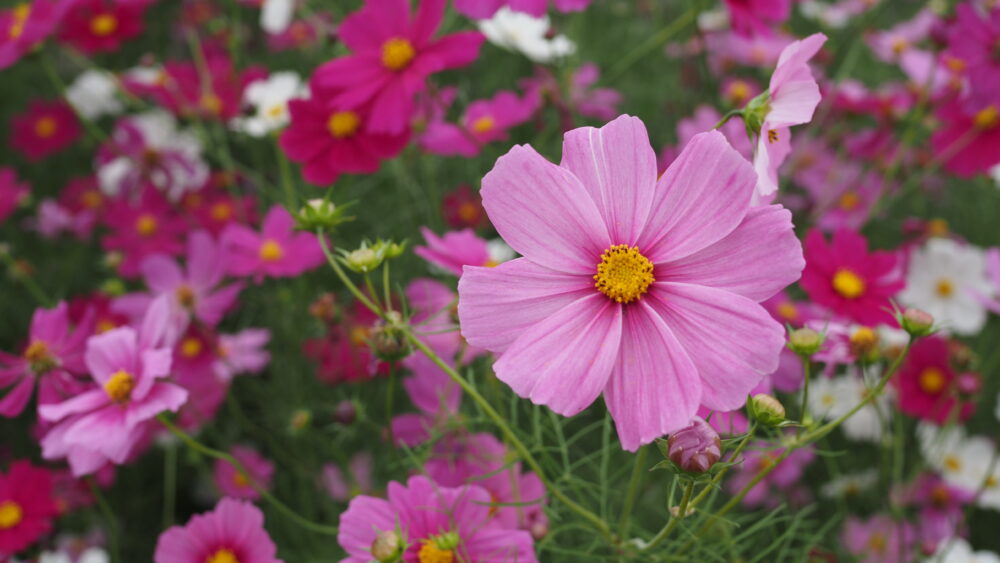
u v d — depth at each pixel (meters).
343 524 0.43
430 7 0.54
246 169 0.96
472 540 0.44
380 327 0.46
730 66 0.91
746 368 0.35
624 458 0.61
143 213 0.84
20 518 0.56
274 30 0.90
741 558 0.54
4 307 0.93
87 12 0.85
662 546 0.48
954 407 0.57
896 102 0.80
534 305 0.36
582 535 0.57
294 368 0.73
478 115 0.70
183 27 1.12
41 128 0.99
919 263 0.68
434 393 0.52
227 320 0.88
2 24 0.75
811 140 0.85
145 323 0.49
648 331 0.36
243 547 0.48
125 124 0.92
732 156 0.36
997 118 0.67
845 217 0.81
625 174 0.37
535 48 0.72
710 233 0.36
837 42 0.98
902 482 0.66
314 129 0.56
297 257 0.63
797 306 0.56
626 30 1.03
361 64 0.55
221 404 0.77
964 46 0.60
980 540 0.72
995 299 0.67
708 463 0.36
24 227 1.00
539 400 0.35
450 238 0.54
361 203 0.85
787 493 0.65
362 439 0.72
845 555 0.63
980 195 0.92
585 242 0.36
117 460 0.47
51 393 0.53
